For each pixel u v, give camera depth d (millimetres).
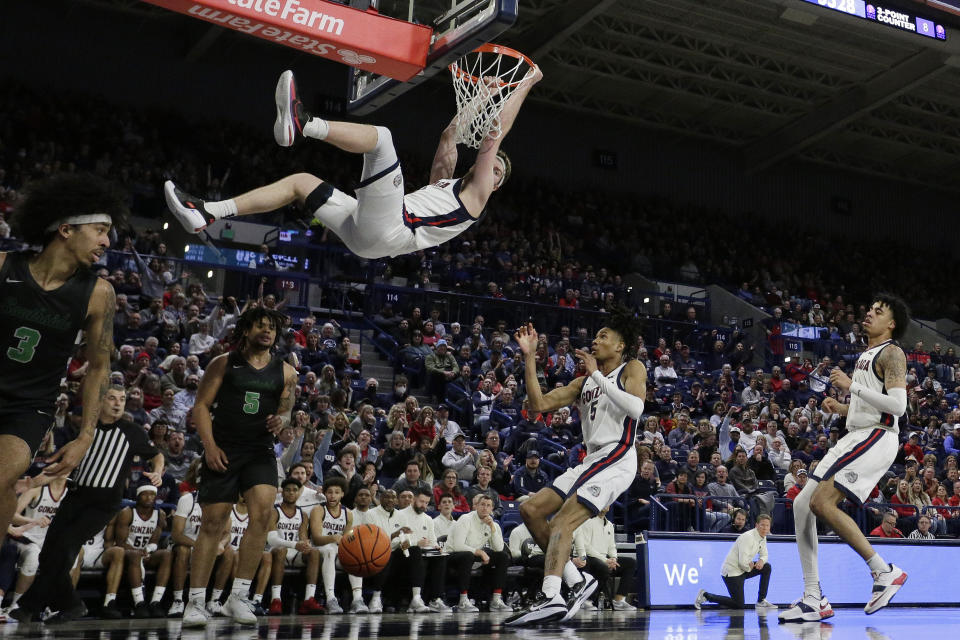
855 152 27969
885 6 17359
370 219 4191
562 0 19938
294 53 22828
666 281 23641
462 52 5445
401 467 10719
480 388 13734
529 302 18766
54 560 5469
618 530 11594
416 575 8469
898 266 28156
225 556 6930
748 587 8828
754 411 14617
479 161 4676
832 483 5883
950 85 23188
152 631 4648
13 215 3338
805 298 24531
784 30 20766
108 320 3461
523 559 9484
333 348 14195
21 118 18406
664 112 26078
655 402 14969
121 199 3410
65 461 3426
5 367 3250
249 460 5090
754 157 27609
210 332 12797
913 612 6961
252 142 21375
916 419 17078
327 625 5418
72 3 20469
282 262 16250
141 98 21328
